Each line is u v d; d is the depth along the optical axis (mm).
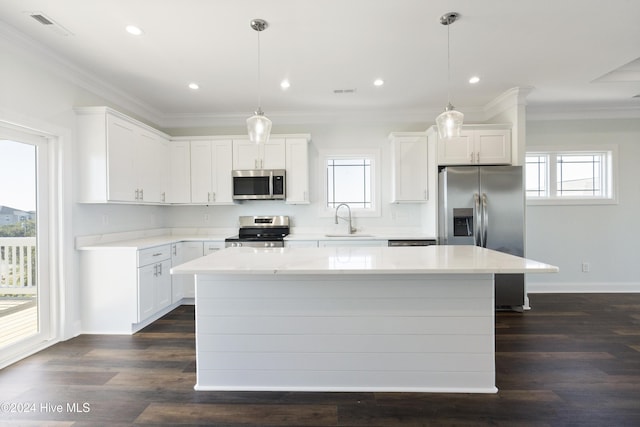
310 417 1925
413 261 2102
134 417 1922
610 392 2135
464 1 2180
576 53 2938
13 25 2418
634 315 3633
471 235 3922
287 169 4457
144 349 2830
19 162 2750
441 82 3596
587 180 4695
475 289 2166
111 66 3127
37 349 2793
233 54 2912
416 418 1908
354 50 2855
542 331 3172
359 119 4695
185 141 4496
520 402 2043
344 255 2393
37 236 2879
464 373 2178
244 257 2314
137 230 4152
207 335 2232
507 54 2951
